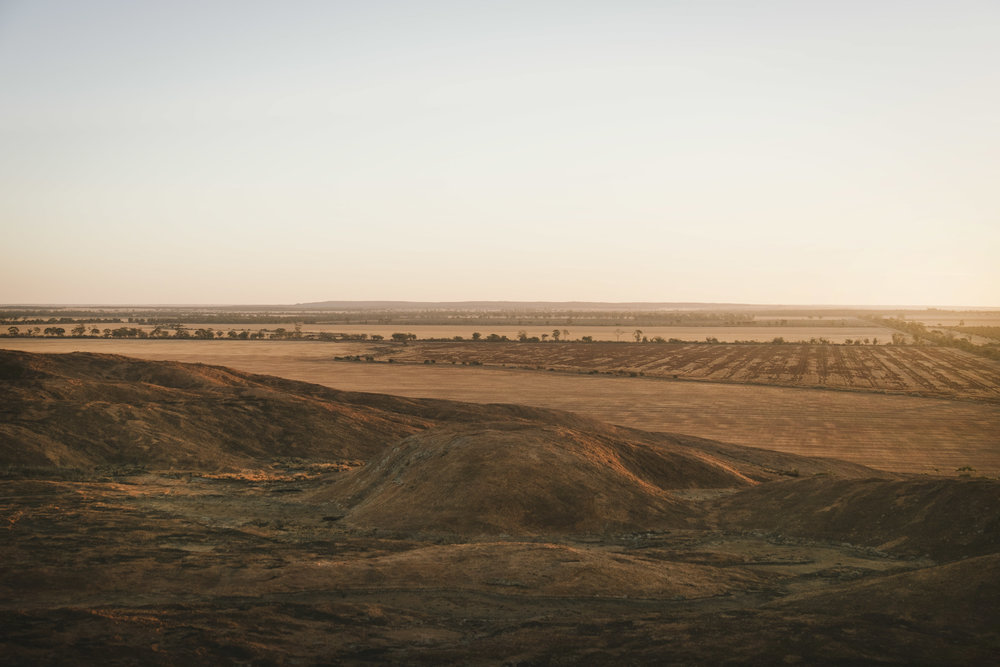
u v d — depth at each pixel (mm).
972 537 29953
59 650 17312
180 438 54781
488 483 36562
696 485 47656
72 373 73500
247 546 28891
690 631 20469
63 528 29078
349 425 65375
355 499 40250
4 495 34969
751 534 35250
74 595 22094
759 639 19625
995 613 20078
